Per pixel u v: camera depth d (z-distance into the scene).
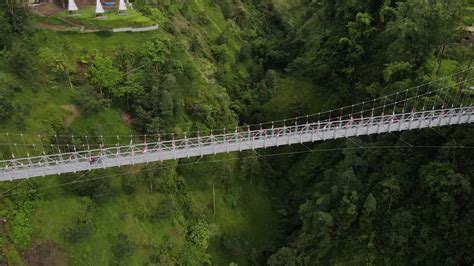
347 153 61.31
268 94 84.00
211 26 92.00
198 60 76.31
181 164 60.06
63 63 56.81
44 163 44.44
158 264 50.66
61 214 47.12
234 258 58.91
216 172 63.22
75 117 53.94
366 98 69.31
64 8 68.88
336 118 72.06
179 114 61.59
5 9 56.84
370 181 58.47
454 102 57.12
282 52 96.00
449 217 52.00
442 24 60.28
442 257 51.69
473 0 76.38
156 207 54.75
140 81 60.53
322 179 65.50
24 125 49.56
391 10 71.31
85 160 47.56
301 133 52.41
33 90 52.81
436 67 63.81
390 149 59.66
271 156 75.88
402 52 65.06
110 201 51.09
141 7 73.19
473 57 65.69
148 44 64.44
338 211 54.94
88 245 47.28
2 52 54.38
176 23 79.69
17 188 45.56
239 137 56.75
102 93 58.62
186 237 56.22
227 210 63.22
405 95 59.81
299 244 55.59
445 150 54.34
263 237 63.59
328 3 89.50
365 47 75.19
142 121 57.84
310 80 81.62
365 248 54.75
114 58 61.53
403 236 52.69
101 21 64.69
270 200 69.38
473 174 52.31
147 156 48.06
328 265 55.12
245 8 107.38
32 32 58.75
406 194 56.38
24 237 43.72
